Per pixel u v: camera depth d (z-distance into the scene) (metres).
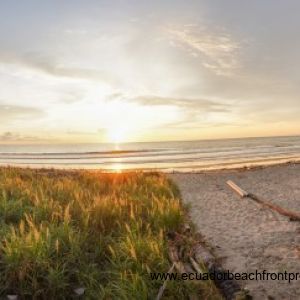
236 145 94.44
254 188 15.62
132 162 38.75
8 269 5.06
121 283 4.84
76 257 5.69
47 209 7.96
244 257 6.34
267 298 4.68
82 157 51.94
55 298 4.93
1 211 7.73
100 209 8.10
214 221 9.38
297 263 5.91
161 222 7.91
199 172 23.41
